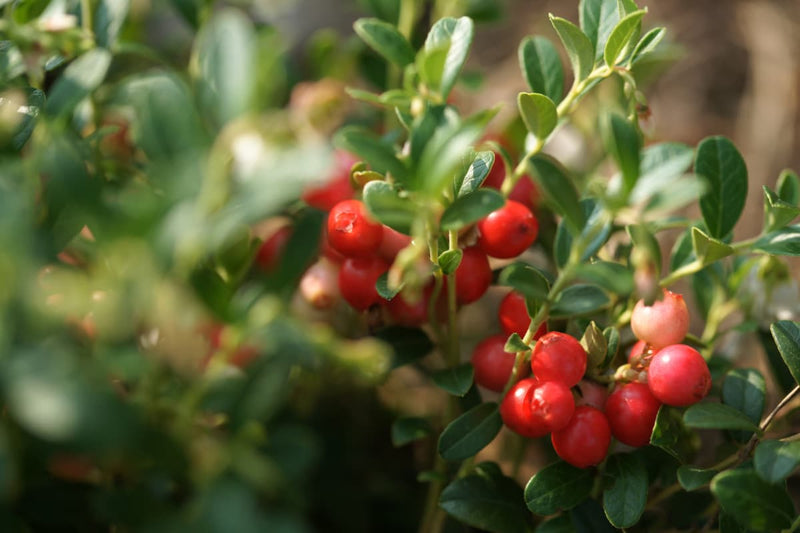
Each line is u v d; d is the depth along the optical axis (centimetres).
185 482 22
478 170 24
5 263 19
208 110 21
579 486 24
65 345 20
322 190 24
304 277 26
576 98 25
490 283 26
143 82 21
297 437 22
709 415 23
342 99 32
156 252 20
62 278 21
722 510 24
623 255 27
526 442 27
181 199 20
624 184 22
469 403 26
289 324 21
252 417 21
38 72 25
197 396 21
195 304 21
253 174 20
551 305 23
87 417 19
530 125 24
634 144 22
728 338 30
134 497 21
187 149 20
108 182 25
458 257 23
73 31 25
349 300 24
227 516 20
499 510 25
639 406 23
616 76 27
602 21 25
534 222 24
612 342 24
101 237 20
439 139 21
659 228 26
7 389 19
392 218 22
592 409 23
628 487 24
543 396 23
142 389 22
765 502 22
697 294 28
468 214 22
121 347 21
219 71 21
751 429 23
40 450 21
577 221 22
